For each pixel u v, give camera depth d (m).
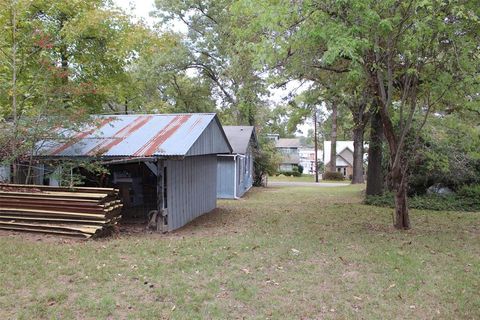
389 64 9.20
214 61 33.44
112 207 8.83
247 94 16.88
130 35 16.12
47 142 10.16
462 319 4.70
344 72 10.84
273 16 8.24
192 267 6.48
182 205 11.05
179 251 7.54
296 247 8.07
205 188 13.52
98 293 5.18
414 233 9.90
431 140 14.20
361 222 11.55
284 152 68.62
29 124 9.52
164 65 29.27
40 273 5.88
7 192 8.98
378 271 6.52
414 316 4.76
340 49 7.46
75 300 4.93
